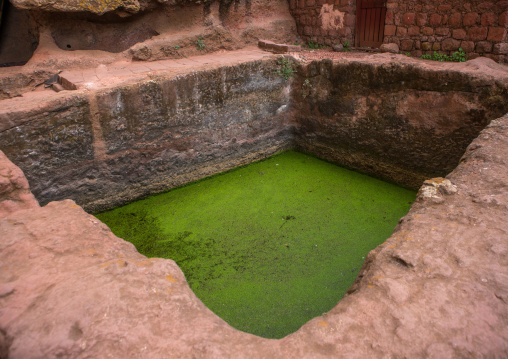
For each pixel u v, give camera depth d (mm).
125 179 4852
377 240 4117
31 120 3939
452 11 5379
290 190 5258
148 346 1463
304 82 5969
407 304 1631
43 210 2371
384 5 6305
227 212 4758
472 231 2084
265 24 7141
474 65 4684
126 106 4543
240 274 3695
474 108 4391
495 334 1499
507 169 2703
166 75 4789
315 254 3939
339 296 3359
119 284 1715
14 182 2600
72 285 1691
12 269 1838
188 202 5012
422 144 4953
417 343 1462
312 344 1495
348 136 5730
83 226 2205
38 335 1465
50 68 5105
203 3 6184
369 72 5156
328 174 5727
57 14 5254
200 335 1521
